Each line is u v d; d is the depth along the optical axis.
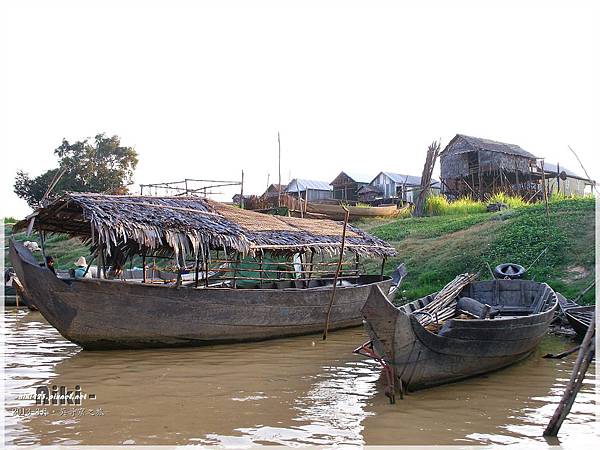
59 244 33.22
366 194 45.97
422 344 8.45
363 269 21.75
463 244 20.88
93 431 7.04
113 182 44.72
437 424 7.35
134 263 26.16
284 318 13.69
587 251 17.56
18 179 44.75
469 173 37.09
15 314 19.45
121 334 11.59
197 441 6.71
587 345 7.06
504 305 14.04
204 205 14.82
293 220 17.11
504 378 9.73
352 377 9.91
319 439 6.80
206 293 12.34
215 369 10.46
